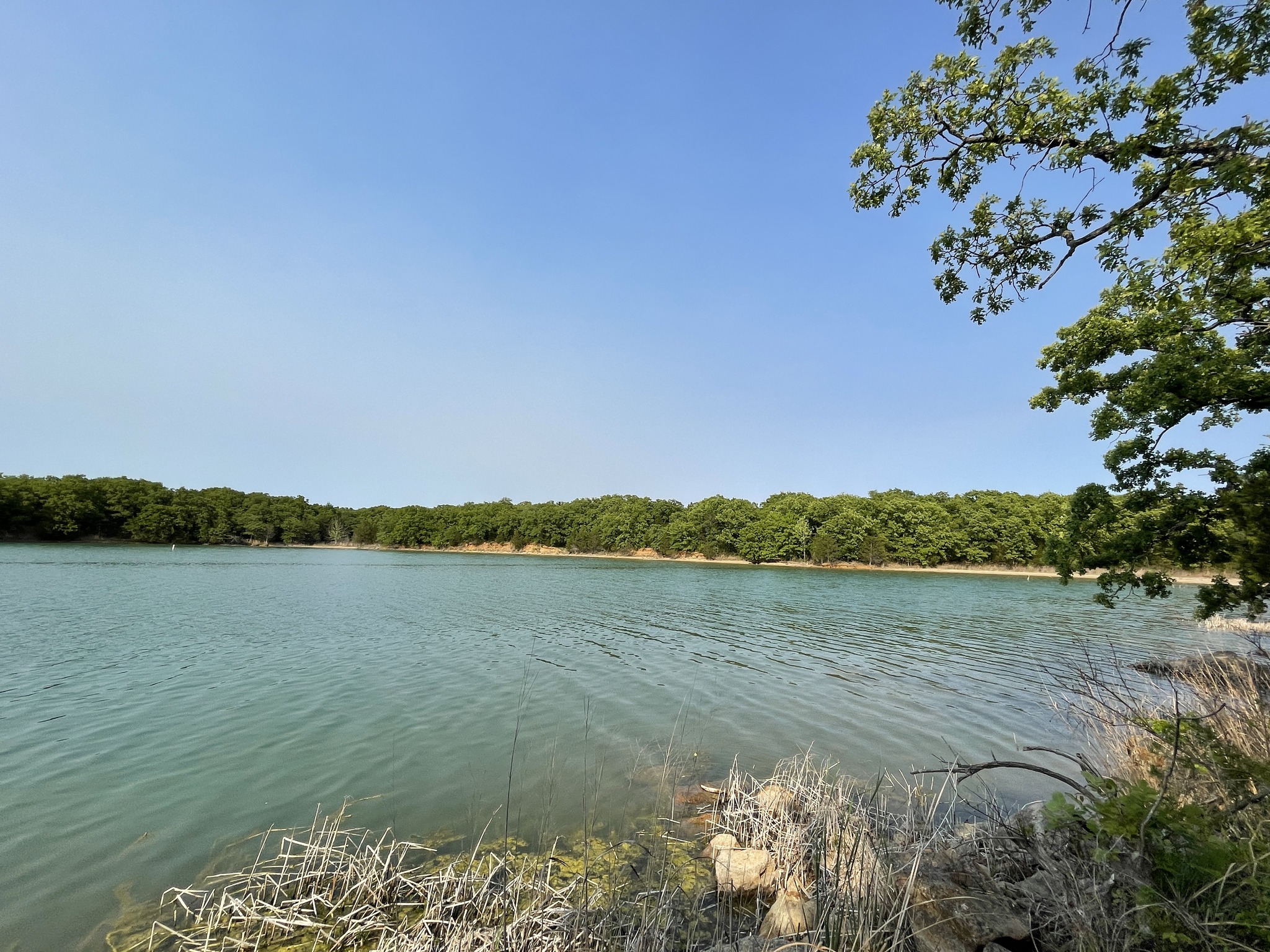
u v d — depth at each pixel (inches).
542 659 839.7
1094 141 302.5
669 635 1079.6
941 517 3732.8
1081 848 212.4
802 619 1320.1
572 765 450.9
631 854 316.5
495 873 287.0
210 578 2044.8
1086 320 385.1
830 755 482.0
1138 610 1523.1
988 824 289.7
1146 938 169.2
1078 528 346.0
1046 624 1263.5
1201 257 290.4
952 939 205.8
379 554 4879.4
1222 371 293.9
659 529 4621.1
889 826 312.7
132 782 411.8
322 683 681.6
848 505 3946.9
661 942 221.5
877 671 788.0
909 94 351.9
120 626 1030.4
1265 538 255.9
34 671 709.9
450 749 479.8
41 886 285.6
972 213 369.4
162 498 4825.3
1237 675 354.6
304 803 381.4
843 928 223.6
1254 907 164.4
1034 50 309.6
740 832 333.1
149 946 237.0
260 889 271.1
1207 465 305.9
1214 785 218.1
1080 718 422.6
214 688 652.7
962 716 586.2
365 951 229.8
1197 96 271.1
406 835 338.6
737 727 548.7
